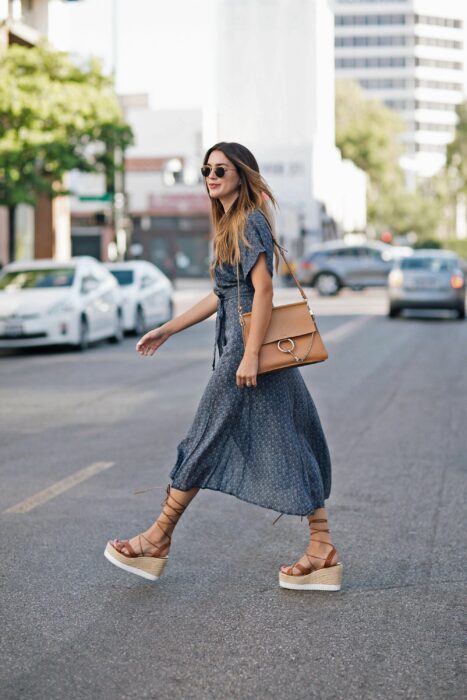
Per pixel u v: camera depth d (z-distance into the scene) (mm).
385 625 4793
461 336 23641
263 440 5133
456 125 114125
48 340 21141
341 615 4941
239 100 57406
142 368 17516
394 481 8211
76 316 21578
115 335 24109
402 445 9859
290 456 5133
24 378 16375
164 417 11703
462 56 178000
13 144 26656
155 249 65062
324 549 5352
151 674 4176
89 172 28875
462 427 10969
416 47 173375
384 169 100812
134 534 6512
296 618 4891
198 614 4949
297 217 67500
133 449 9664
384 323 27906
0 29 33375
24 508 7258
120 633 4680
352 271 44906
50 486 8000
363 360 18156
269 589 5359
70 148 28016
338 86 101312
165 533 5375
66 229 42094
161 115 64812
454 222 120375
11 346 21062
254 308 5000
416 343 21719
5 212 37125
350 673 4184
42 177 29000
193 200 64562
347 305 37344
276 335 5047
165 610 5012
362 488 7945
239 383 4996
